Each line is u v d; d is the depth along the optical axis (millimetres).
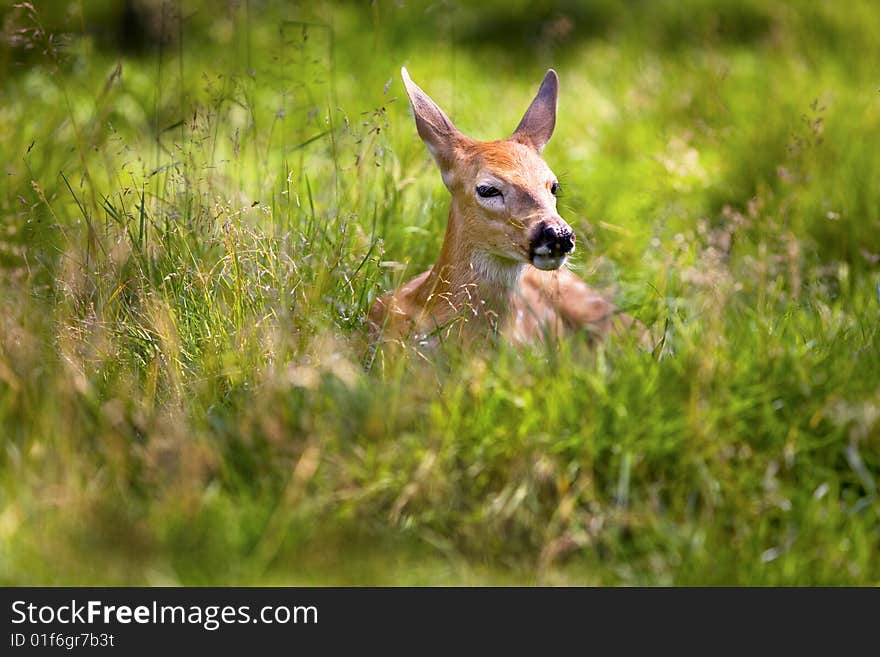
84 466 7922
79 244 10391
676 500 7777
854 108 15422
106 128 13219
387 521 7797
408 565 7648
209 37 18516
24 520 7371
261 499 7684
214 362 8914
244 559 7430
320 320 9445
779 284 10734
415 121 10312
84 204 11062
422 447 7883
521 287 10375
